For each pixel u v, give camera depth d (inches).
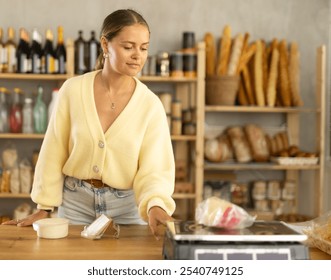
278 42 183.6
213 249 53.7
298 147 186.9
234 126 185.3
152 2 179.8
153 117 83.5
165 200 76.2
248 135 178.7
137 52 76.5
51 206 85.7
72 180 86.2
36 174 86.0
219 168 173.0
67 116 84.0
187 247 53.6
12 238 71.6
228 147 178.9
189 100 181.2
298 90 179.2
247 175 186.9
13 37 169.6
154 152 82.7
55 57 167.3
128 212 87.1
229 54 175.5
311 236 69.4
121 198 85.8
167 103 172.9
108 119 82.6
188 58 168.9
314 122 187.8
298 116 186.4
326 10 185.9
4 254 64.1
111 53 77.9
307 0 185.2
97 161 82.6
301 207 188.7
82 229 77.2
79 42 166.6
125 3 179.0
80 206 86.7
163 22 180.1
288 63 179.5
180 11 180.5
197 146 169.3
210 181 177.8
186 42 171.6
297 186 187.2
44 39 176.4
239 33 178.1
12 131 169.0
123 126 81.7
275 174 187.2
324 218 72.1
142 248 67.6
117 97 82.7
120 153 82.4
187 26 180.9
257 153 176.7
